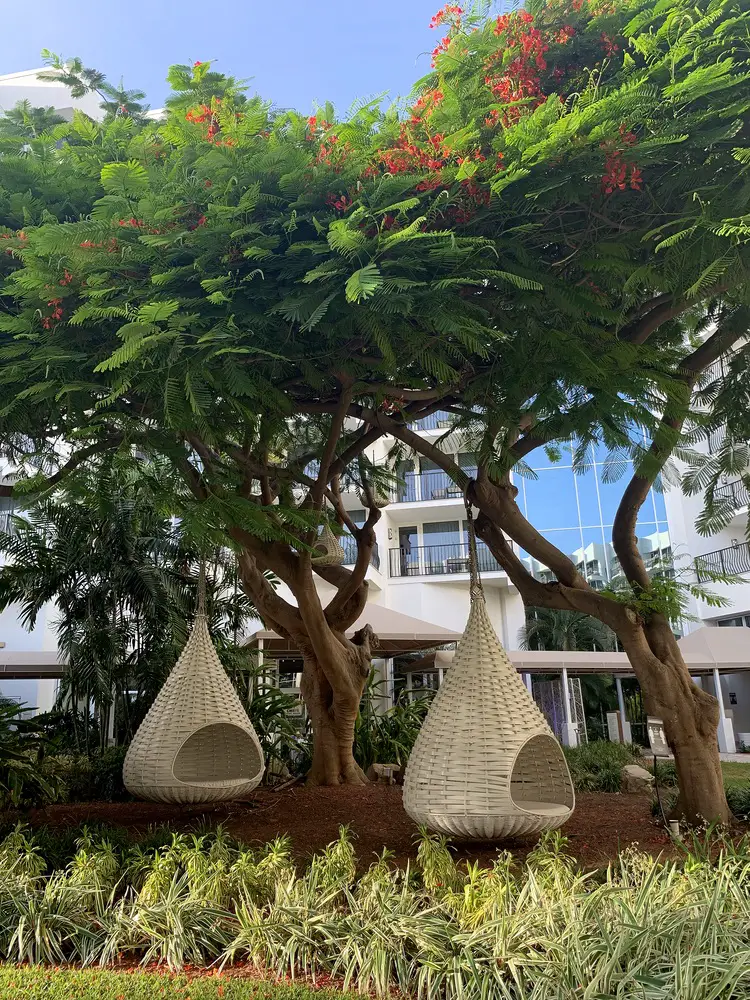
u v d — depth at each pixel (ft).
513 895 14.11
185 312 14.88
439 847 17.44
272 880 15.70
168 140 17.42
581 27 17.80
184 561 41.68
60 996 11.32
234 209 14.56
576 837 21.71
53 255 15.10
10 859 16.99
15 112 22.56
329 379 21.53
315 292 14.62
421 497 83.46
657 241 17.10
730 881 13.34
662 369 20.22
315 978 12.70
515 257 17.07
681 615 23.17
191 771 28.58
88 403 16.37
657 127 15.40
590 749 43.93
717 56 15.43
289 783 33.14
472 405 21.31
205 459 20.20
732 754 63.93
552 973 10.87
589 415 18.80
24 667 47.16
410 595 82.38
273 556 27.96
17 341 16.60
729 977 9.79
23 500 17.34
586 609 24.06
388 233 14.29
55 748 35.17
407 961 12.30
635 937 11.03
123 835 21.01
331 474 28.71
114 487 20.57
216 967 13.25
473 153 15.88
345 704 31.91
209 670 26.37
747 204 14.94
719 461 26.13
